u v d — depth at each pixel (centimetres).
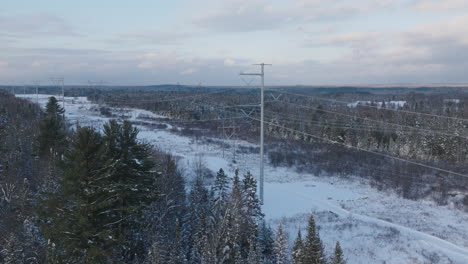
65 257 1944
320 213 4075
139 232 2453
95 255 1823
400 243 3206
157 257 2145
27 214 2538
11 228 2425
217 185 3541
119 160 2178
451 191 5231
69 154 2052
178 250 2314
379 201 4909
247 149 7788
